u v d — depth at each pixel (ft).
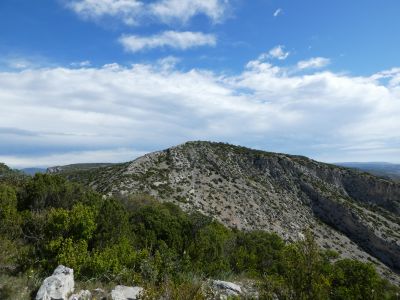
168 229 55.88
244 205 208.13
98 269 36.52
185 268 43.47
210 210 183.93
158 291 30.71
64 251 37.40
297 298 26.27
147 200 99.19
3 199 55.31
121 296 31.35
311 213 237.86
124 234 48.06
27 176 88.84
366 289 41.42
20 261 36.19
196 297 30.89
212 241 57.21
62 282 29.89
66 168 272.72
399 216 256.32
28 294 29.30
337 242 208.95
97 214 46.91
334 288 41.68
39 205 58.65
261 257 72.64
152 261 41.29
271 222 201.57
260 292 28.27
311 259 26.84
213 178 228.84
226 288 37.17
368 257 203.82
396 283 173.88
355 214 230.07
